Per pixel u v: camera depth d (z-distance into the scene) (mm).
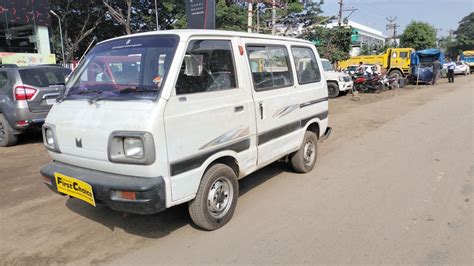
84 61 4266
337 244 3705
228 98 3992
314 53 6035
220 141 3881
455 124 10367
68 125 3695
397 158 6953
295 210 4566
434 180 5602
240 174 4328
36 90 7785
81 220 4348
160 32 3861
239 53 4234
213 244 3748
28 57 18562
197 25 10383
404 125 10594
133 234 3988
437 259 3396
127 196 3275
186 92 3543
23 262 3469
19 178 5941
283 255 3518
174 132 3369
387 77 24344
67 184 3740
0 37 18906
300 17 24172
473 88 22625
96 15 29297
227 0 22797
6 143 8062
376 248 3613
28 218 4426
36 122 7824
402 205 4660
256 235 3922
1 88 7961
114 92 3645
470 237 3795
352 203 4762
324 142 8562
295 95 5273
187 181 3535
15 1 19266
